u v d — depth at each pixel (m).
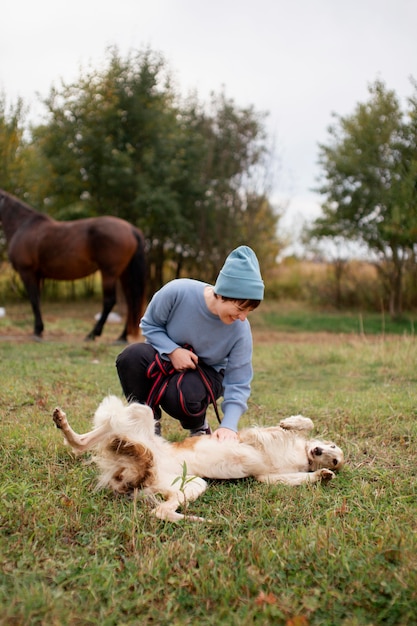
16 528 2.77
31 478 3.39
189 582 2.36
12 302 17.62
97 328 9.60
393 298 14.99
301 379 6.99
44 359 7.59
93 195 16.02
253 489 3.42
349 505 3.18
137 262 9.38
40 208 16.23
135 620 2.16
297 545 2.64
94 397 5.48
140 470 3.19
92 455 3.77
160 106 16.31
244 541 2.71
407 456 4.06
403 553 2.53
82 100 15.66
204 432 3.99
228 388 3.70
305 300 19.30
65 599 2.25
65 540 2.73
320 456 3.70
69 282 19.33
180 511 3.11
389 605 2.21
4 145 14.77
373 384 6.58
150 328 3.66
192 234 16.41
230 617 2.17
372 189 14.16
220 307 3.38
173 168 15.72
